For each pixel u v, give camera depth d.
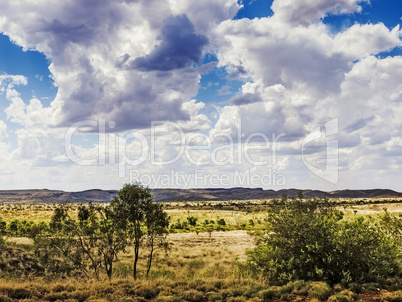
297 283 12.52
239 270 15.77
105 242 18.89
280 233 15.55
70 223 19.84
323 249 14.03
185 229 75.19
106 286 12.18
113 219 18.97
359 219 17.16
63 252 19.38
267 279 13.54
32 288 11.77
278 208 16.61
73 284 12.51
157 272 22.20
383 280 12.93
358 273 13.35
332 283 13.04
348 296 11.34
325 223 15.46
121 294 11.50
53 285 12.20
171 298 11.11
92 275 18.77
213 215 131.62
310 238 14.52
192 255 40.50
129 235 19.38
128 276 17.69
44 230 20.61
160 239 20.41
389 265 13.96
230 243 52.25
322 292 11.55
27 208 188.75
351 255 13.70
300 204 17.03
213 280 13.29
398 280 12.95
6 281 12.73
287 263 14.34
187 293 11.66
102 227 18.89
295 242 14.91
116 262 29.73
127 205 18.97
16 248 27.27
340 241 14.09
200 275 16.14
